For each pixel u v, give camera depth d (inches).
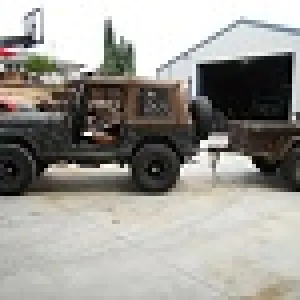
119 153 187.5
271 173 236.7
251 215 162.4
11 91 223.9
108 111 185.6
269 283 107.4
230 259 121.8
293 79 418.0
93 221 155.3
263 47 424.2
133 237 139.0
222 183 216.5
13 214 163.2
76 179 227.0
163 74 446.3
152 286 105.7
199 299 99.3
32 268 115.8
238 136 200.4
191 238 138.3
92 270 114.7
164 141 190.2
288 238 137.9
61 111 194.9
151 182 189.8
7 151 184.4
